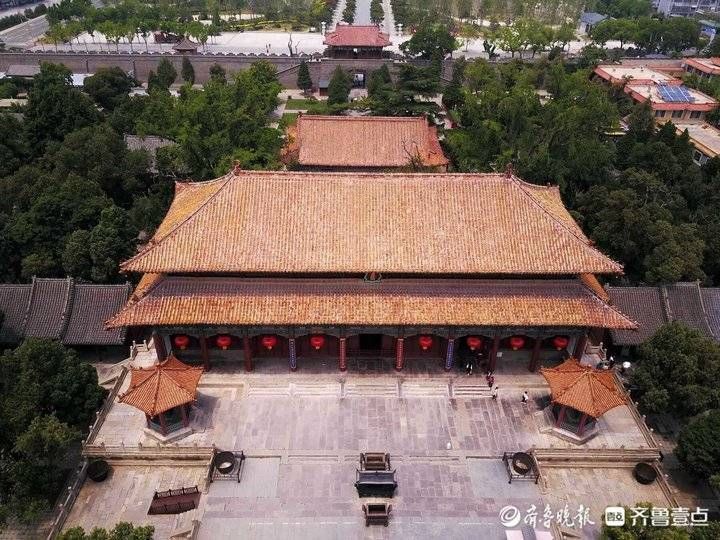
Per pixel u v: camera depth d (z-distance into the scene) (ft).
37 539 144.56
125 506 146.51
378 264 156.35
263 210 164.25
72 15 619.67
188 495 146.10
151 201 260.42
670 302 203.41
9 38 602.03
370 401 172.14
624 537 122.21
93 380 164.66
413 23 643.45
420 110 333.83
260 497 145.89
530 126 293.02
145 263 155.02
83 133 286.46
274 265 155.22
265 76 400.26
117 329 194.29
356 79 475.72
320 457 155.74
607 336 203.00
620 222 226.58
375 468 149.48
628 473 158.51
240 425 163.84
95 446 154.20
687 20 569.64
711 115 391.86
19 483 140.87
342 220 163.43
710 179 281.13
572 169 273.13
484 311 161.38
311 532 138.21
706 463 149.89
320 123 289.53
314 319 158.30
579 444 160.15
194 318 157.79
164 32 585.22
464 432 163.53
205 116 272.72
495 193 168.14
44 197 227.20
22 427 146.41
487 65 409.28
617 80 444.14
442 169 286.87
